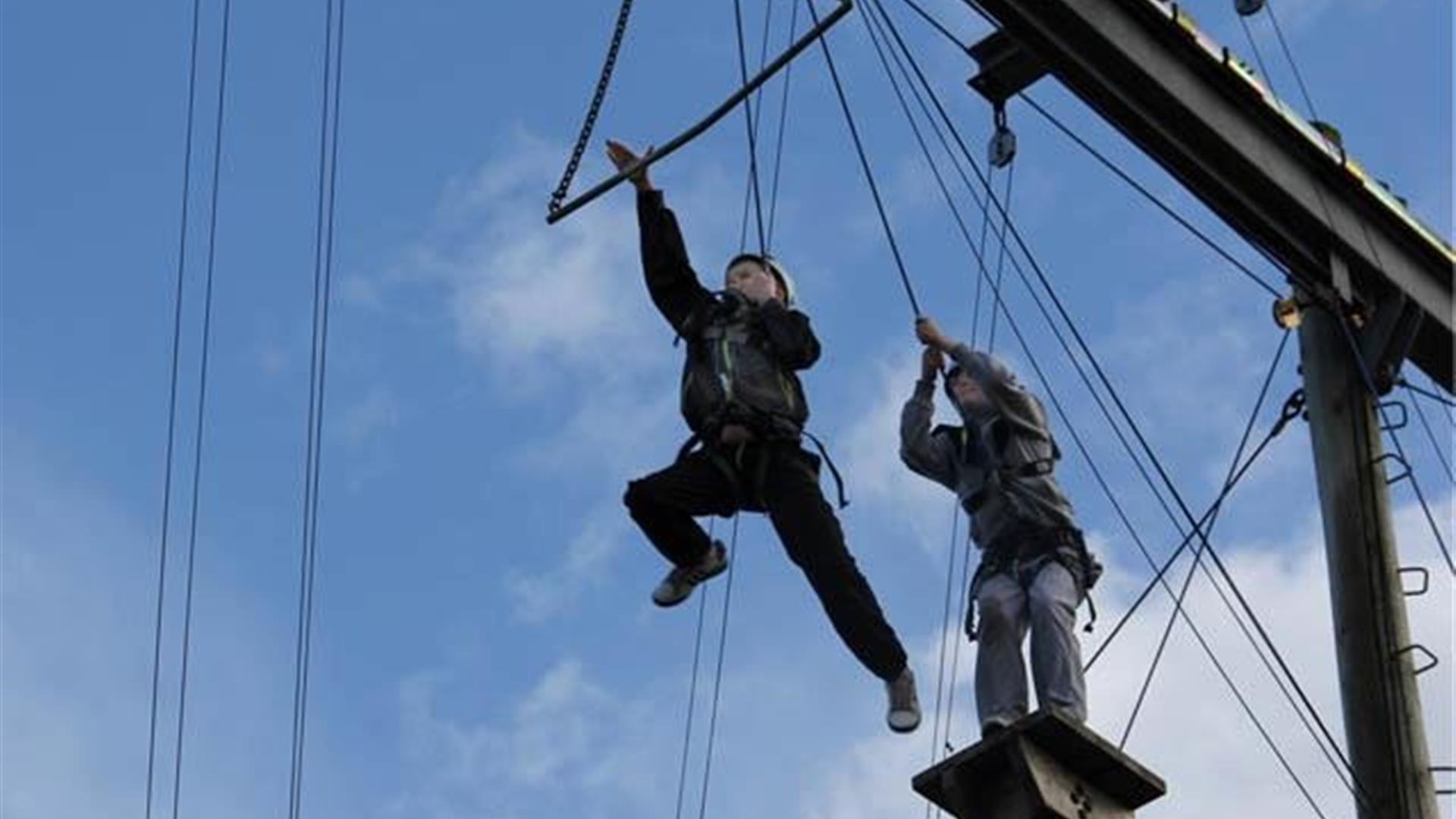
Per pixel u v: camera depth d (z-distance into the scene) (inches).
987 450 536.4
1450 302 665.6
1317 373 655.8
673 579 503.5
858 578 492.4
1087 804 452.4
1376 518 640.4
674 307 509.0
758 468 495.8
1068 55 595.2
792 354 498.0
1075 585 528.1
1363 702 625.6
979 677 525.0
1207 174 624.4
